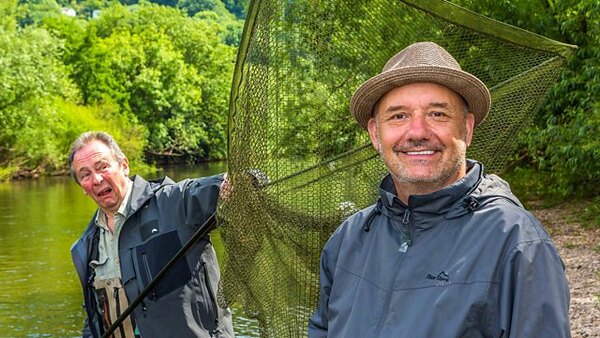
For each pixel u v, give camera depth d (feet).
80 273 13.89
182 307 13.32
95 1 465.88
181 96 181.27
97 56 172.45
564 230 39.60
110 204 13.51
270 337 12.67
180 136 179.93
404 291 8.12
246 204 11.64
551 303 7.55
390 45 11.12
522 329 7.50
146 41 187.52
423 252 8.14
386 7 10.90
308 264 12.05
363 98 8.83
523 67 11.28
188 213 13.42
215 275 13.84
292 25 10.89
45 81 132.98
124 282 13.44
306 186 11.64
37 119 130.21
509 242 7.78
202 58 204.33
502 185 8.46
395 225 8.50
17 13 139.13
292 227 11.85
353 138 11.55
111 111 157.99
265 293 12.42
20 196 88.02
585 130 39.52
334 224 11.78
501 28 10.91
